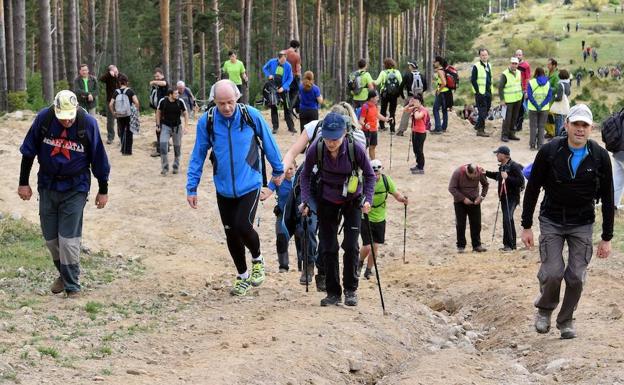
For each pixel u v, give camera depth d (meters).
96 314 9.21
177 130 20.28
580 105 8.04
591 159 8.06
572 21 167.25
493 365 7.93
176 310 9.72
